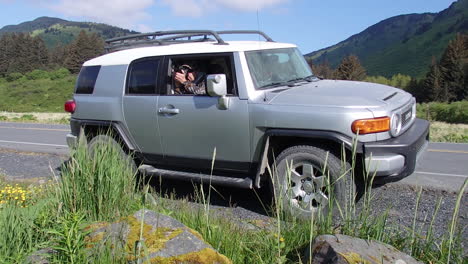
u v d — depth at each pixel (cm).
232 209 556
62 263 321
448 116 5581
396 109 499
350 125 473
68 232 322
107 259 315
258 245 384
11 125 1992
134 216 362
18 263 323
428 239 364
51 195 463
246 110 530
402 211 544
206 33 623
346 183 476
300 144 514
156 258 309
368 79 16188
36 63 19038
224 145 554
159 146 610
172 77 602
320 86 574
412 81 12738
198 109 564
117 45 720
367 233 369
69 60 18225
